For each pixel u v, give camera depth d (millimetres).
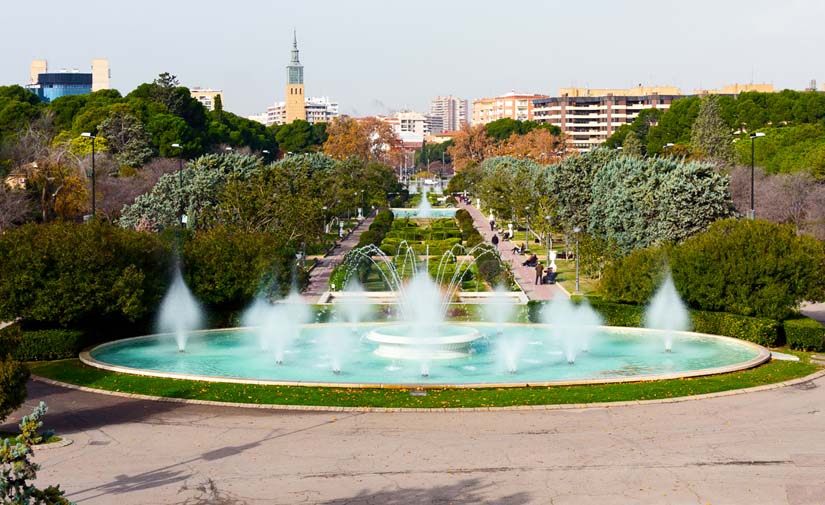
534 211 76562
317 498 16859
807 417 22422
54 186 71500
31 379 27922
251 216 56938
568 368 29984
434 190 195625
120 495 17031
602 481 17703
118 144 97562
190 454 19641
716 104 96125
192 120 125375
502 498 16797
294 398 24516
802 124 103188
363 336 35500
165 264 37625
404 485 17547
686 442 20281
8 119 104812
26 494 11078
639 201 51469
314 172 86188
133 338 34656
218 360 31750
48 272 32625
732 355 32000
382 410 23297
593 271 53719
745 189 74438
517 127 197125
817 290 34938
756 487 17312
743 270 35188
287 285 41438
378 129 173500
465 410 23219
